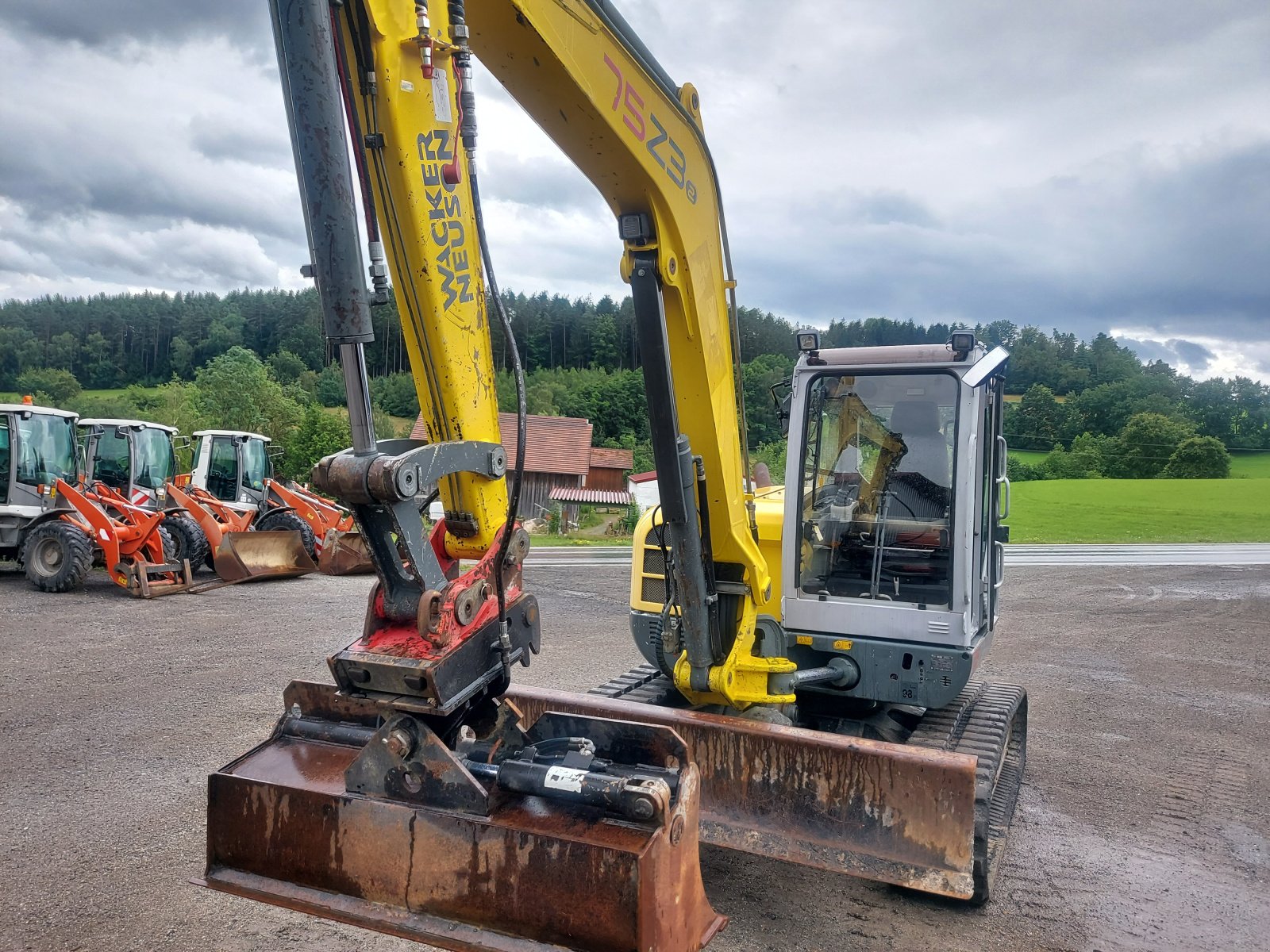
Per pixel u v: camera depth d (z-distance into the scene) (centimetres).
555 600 1324
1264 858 480
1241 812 550
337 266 222
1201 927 398
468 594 252
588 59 292
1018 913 401
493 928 239
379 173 239
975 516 441
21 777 521
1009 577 1855
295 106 217
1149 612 1409
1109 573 1931
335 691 302
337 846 257
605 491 4766
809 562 475
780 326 8881
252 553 1288
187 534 1266
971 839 347
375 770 256
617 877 225
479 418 267
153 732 607
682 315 373
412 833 248
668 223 353
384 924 247
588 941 228
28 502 1222
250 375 5466
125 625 962
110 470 1438
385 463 229
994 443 492
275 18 219
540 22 268
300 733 299
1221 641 1173
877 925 385
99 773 531
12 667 771
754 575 432
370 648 249
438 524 278
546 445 4547
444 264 251
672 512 384
